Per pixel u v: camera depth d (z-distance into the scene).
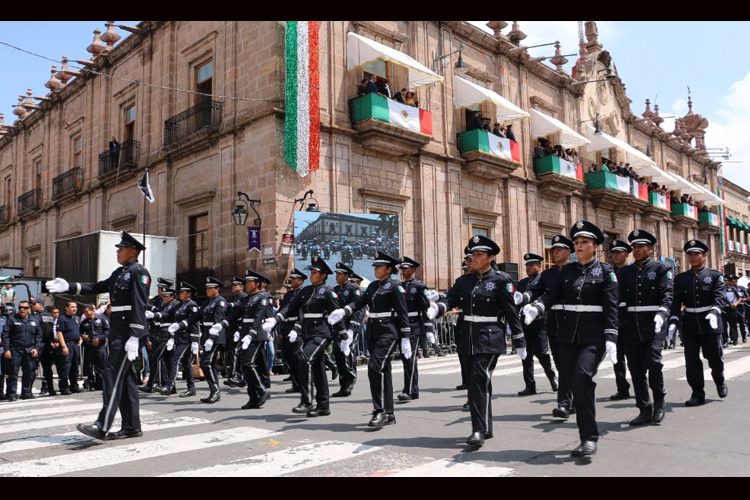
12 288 17.88
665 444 5.82
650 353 6.87
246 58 17.66
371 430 6.73
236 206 16.86
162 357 11.18
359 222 17.08
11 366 11.05
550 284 6.12
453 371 13.02
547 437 6.21
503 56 24.47
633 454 5.45
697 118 42.97
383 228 17.48
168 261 16.84
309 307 7.97
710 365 8.40
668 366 12.68
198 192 18.95
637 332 7.03
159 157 20.39
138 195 21.67
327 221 16.48
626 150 29.09
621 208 30.19
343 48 18.17
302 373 7.87
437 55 21.45
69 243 16.52
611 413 7.59
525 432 6.48
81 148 26.38
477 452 5.61
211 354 9.45
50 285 6.38
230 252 17.41
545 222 25.42
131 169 21.80
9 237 32.34
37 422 7.87
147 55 22.02
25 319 11.40
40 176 30.19
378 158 18.83
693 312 8.11
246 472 5.07
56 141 28.14
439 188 20.67
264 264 16.16
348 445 6.00
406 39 20.36
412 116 18.78
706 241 40.84
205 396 10.24
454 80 21.92
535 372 12.33
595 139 28.84
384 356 6.99
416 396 9.20
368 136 17.80
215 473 5.05
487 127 21.92
